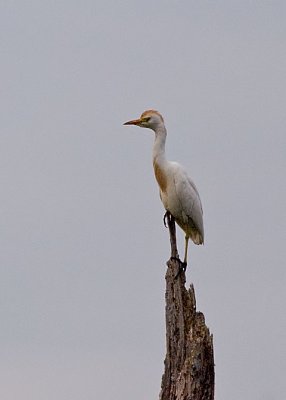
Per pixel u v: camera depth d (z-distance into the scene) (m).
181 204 19.67
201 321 15.84
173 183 19.62
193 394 15.20
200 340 15.45
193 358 15.31
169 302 16.19
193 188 19.83
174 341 15.87
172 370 15.75
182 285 16.31
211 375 15.43
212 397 15.40
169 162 19.91
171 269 16.52
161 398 15.72
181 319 15.92
